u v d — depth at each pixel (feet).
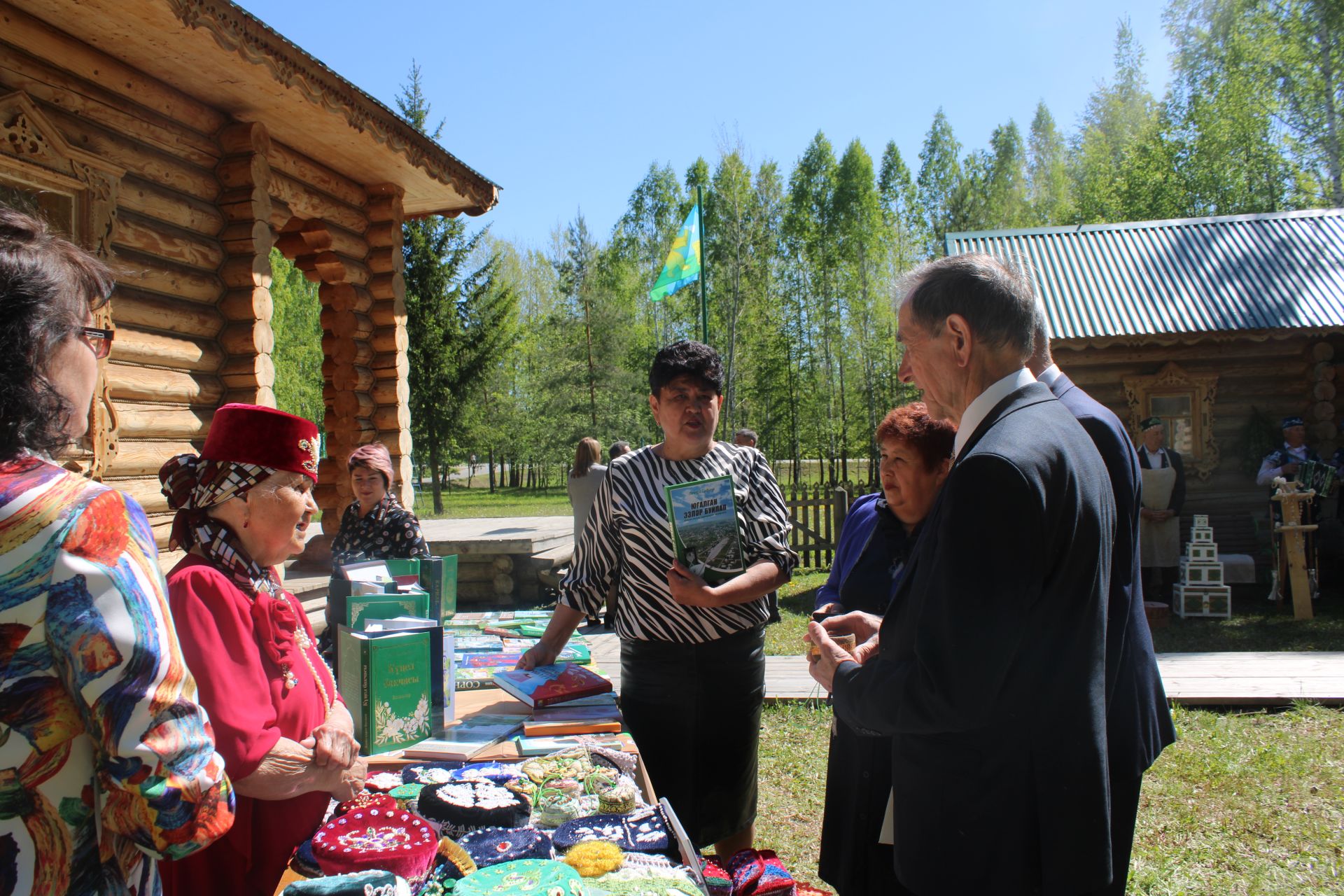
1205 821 12.58
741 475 9.36
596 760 7.04
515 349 102.73
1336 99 66.90
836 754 7.41
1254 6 72.79
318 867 5.01
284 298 93.86
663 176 147.02
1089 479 5.08
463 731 7.59
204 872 5.24
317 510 5.88
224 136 17.15
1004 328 5.28
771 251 113.29
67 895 3.41
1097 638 5.04
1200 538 27.68
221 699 4.92
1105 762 5.01
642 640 9.01
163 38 14.06
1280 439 31.60
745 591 8.57
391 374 22.95
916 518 7.84
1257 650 23.24
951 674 4.71
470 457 114.83
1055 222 120.47
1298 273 32.45
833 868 7.26
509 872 4.81
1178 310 31.37
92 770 3.50
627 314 111.86
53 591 3.29
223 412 5.50
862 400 123.95
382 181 22.79
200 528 5.40
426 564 9.21
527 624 12.20
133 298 14.84
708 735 8.97
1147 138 96.22
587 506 25.25
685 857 5.41
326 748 5.32
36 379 3.36
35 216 3.89
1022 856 4.98
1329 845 11.82
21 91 12.67
